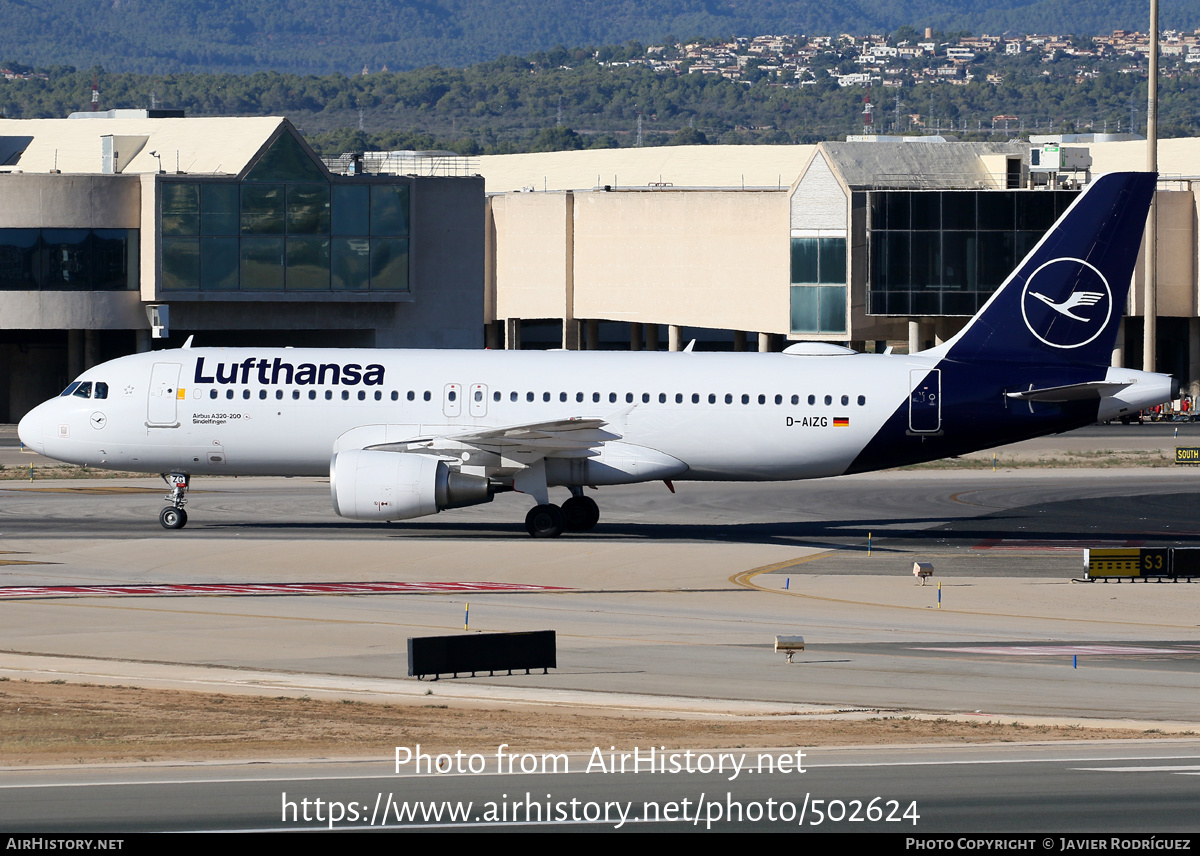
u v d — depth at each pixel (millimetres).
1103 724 101125
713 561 182250
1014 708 106562
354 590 158125
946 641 135000
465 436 190875
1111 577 172500
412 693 109562
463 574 169750
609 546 192125
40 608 144000
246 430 199250
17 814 77500
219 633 132750
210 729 97312
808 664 122500
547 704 106375
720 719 102125
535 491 197875
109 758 89750
